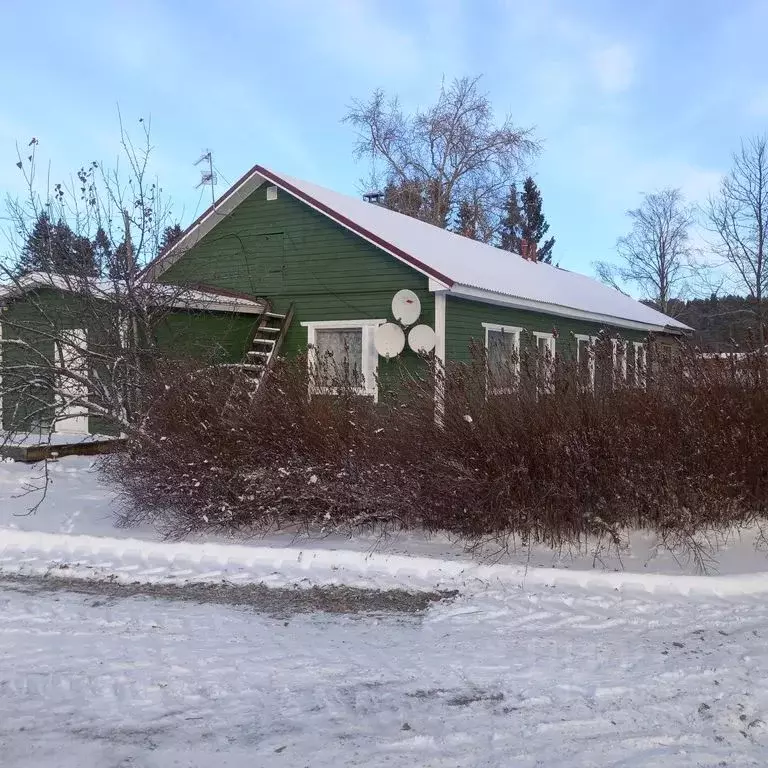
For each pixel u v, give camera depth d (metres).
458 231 38.44
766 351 7.18
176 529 7.80
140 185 10.38
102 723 3.96
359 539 7.32
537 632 5.14
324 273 14.14
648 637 4.96
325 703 4.13
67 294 10.34
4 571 7.11
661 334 23.53
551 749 3.57
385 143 38.50
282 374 8.07
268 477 7.48
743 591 5.71
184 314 12.66
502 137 37.12
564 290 18.75
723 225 30.23
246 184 14.76
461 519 7.09
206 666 4.69
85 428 13.75
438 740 3.70
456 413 7.07
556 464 6.66
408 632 5.25
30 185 10.35
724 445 6.61
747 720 3.78
